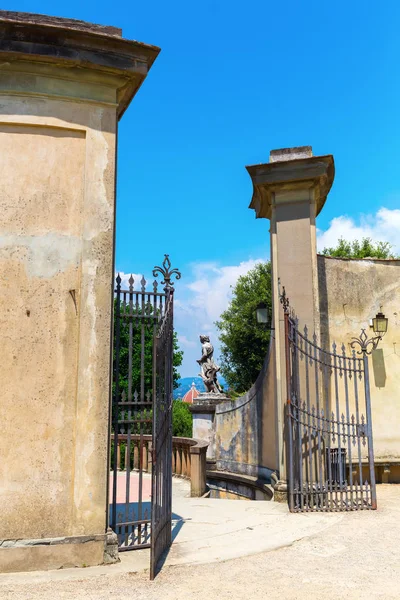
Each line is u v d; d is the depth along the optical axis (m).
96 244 5.51
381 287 10.79
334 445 9.82
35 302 5.29
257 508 7.97
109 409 5.34
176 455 12.02
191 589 4.43
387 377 10.45
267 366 10.23
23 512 4.97
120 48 5.62
